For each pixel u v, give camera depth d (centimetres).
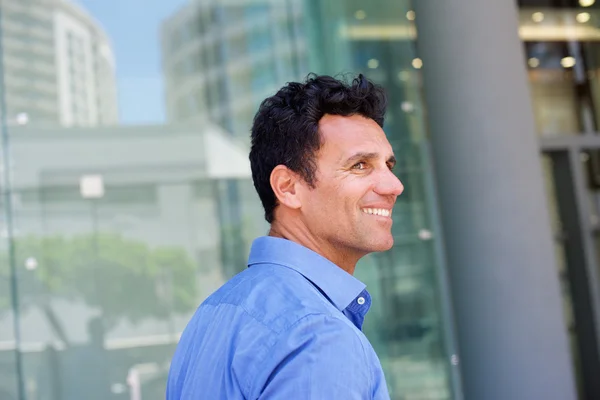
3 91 374
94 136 384
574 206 527
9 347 362
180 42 400
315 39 413
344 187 96
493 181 339
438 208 406
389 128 408
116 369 374
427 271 402
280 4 413
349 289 94
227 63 403
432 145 364
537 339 334
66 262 374
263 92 404
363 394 77
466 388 352
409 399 393
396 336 396
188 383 88
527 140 347
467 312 344
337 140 97
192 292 385
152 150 389
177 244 386
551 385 332
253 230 395
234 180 396
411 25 419
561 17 545
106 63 390
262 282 89
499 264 337
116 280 378
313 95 100
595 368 515
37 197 373
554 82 539
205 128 397
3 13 380
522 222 339
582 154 538
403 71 415
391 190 97
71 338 370
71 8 390
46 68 382
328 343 77
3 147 371
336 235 97
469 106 343
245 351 80
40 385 364
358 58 413
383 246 98
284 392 74
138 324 378
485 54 345
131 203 383
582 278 524
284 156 100
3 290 365
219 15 406
